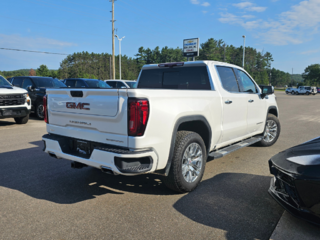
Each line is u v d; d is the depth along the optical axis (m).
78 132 3.43
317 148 2.88
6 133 7.95
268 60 118.25
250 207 3.23
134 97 2.88
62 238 2.59
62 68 127.12
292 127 9.76
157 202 3.37
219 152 4.29
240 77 5.16
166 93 3.23
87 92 3.23
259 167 4.82
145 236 2.62
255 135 5.91
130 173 2.91
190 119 3.56
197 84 4.54
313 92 50.53
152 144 3.02
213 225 2.82
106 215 3.04
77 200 3.44
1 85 9.30
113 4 34.78
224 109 4.35
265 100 5.87
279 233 2.63
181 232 2.69
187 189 3.58
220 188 3.83
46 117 3.92
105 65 129.25
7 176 4.30
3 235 2.63
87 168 4.74
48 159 5.25
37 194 3.62
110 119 3.03
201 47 98.56
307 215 2.61
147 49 122.38
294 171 2.68
